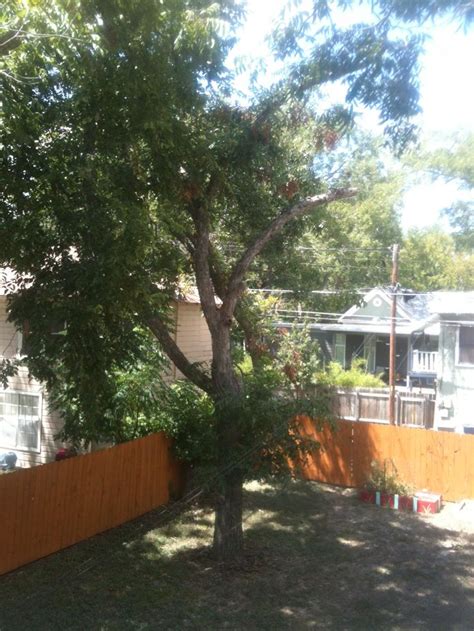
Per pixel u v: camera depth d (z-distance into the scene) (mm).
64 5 7367
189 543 9680
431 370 29109
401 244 29016
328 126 9789
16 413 15250
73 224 7191
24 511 8805
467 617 7219
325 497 12469
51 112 7734
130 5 7691
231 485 8914
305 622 7059
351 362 30219
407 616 7234
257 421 8656
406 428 12797
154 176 8414
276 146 9711
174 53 8469
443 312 19594
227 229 10867
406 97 8617
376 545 9742
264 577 8391
